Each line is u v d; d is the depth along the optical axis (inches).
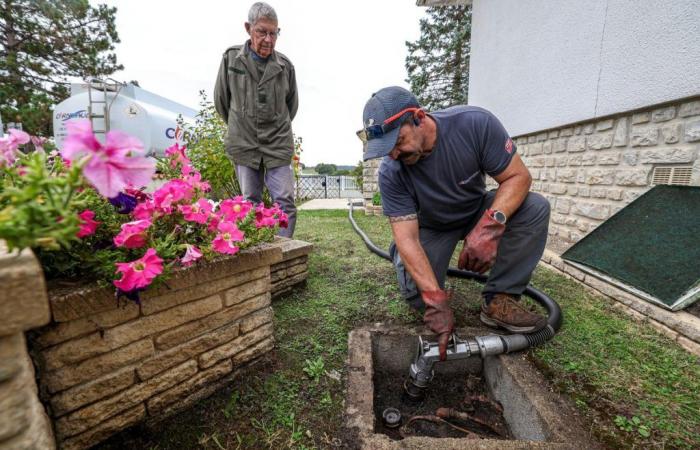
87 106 178.1
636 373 49.3
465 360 60.6
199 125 152.6
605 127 100.7
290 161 96.7
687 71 75.5
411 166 57.4
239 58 86.1
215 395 45.7
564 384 46.3
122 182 21.5
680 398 44.4
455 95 517.3
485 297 64.2
